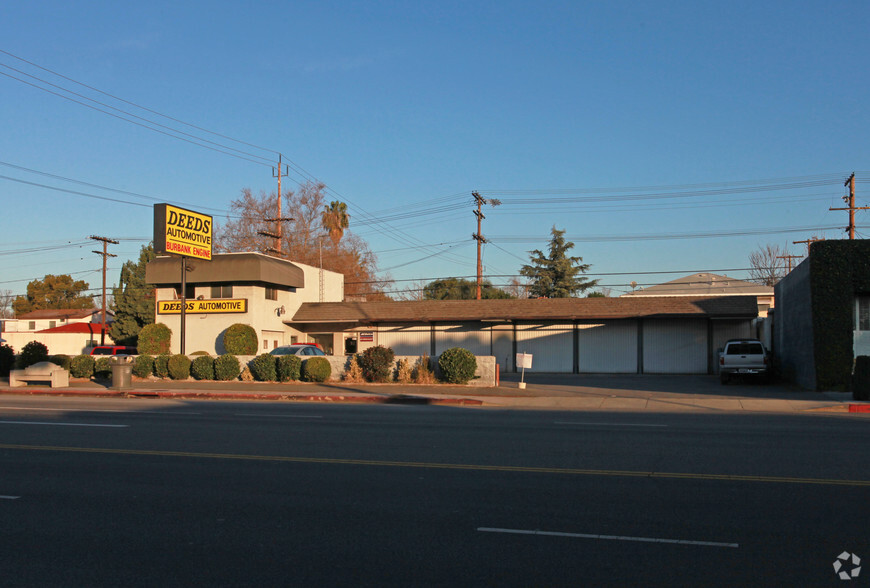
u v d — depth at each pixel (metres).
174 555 6.36
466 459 10.96
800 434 13.73
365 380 29.16
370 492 8.70
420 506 7.99
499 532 6.95
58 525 7.36
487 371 27.64
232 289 38.75
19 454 11.58
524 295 77.44
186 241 33.09
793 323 28.80
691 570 5.85
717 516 7.48
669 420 16.70
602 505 7.98
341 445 12.48
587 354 36.88
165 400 23.98
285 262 40.69
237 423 16.02
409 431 14.46
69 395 26.45
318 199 63.84
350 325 41.34
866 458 10.88
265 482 9.32
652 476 9.55
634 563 6.02
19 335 61.53
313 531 7.04
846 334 23.61
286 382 29.31
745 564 5.98
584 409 20.38
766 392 24.66
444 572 5.84
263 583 5.65
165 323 39.69
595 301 37.47
